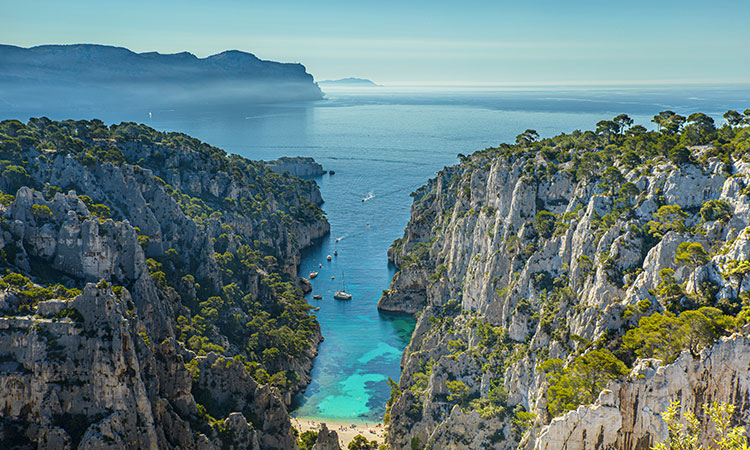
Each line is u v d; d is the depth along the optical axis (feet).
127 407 362.94
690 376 302.45
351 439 501.15
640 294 376.07
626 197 455.63
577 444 306.76
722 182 425.28
